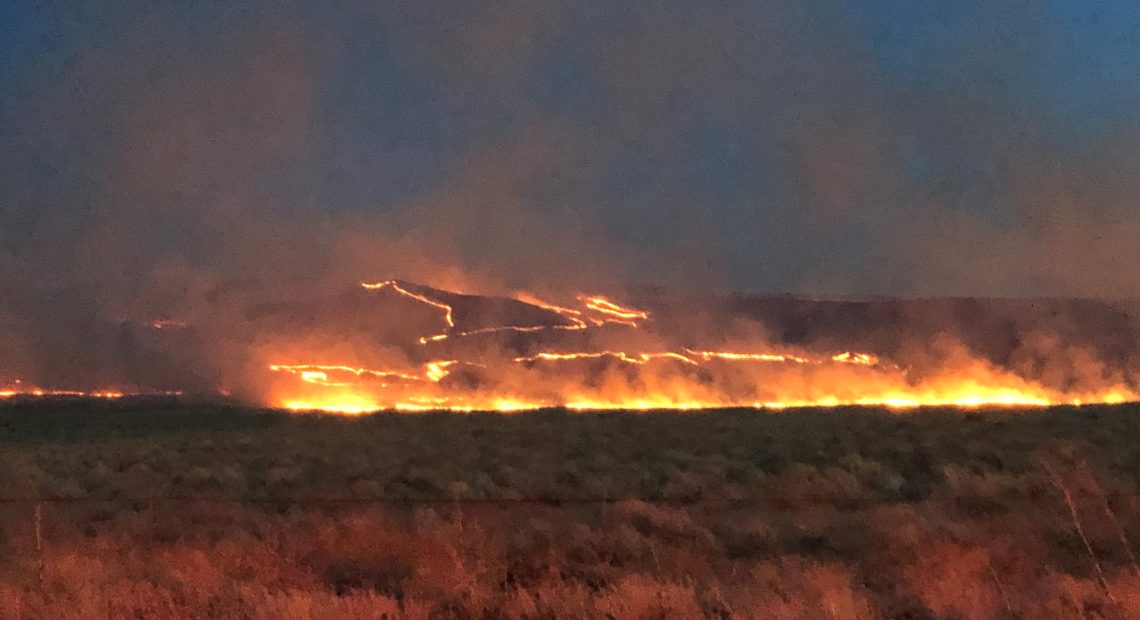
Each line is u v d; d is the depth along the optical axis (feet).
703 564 43.16
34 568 40.96
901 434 100.58
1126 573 39.09
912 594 37.17
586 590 37.50
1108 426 103.24
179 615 34.09
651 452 92.48
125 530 53.21
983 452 84.12
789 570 40.96
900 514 51.90
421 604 35.70
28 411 148.97
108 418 141.18
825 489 64.69
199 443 108.99
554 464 82.74
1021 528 49.37
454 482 70.03
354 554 44.29
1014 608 34.78
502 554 43.93
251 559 42.68
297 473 79.56
